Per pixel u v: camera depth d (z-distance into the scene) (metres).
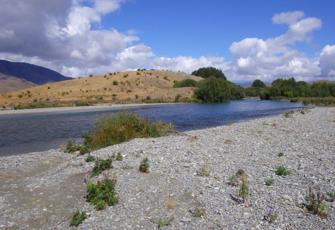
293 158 15.23
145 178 12.27
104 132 21.42
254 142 19.66
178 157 15.36
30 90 121.88
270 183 11.48
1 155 23.11
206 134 23.72
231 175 12.58
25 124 44.97
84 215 9.52
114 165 14.05
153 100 101.75
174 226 8.73
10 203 10.88
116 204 10.27
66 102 94.50
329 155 15.69
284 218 8.86
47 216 9.81
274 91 119.44
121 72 146.62
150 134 22.45
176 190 11.05
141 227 8.81
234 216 9.12
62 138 30.97
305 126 27.27
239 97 124.19
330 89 120.06
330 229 8.20
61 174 13.66
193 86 129.00
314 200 9.34
